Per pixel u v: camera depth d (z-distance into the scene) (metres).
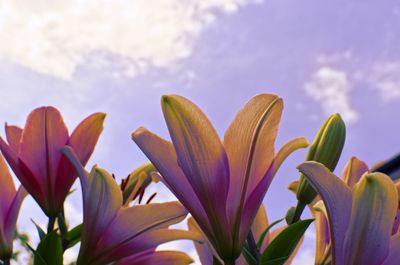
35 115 0.69
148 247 0.63
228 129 0.59
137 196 0.70
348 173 0.63
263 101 0.58
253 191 0.60
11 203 0.70
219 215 0.58
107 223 0.62
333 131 0.69
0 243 0.68
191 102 0.57
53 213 0.68
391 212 0.52
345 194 0.52
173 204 0.63
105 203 0.61
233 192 0.59
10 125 0.72
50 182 0.68
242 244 0.59
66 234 0.67
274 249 0.60
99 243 0.62
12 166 0.68
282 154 0.60
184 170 0.58
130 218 0.62
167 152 0.59
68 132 0.70
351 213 0.52
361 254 0.52
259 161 0.60
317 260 0.63
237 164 0.59
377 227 0.52
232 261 0.59
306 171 0.51
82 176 0.61
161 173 0.58
